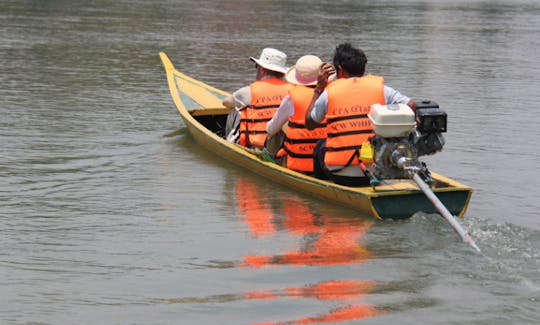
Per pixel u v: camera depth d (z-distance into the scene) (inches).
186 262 323.6
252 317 270.8
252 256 330.3
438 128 368.2
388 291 292.2
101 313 274.2
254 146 467.5
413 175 362.9
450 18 1830.7
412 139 375.6
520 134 595.2
